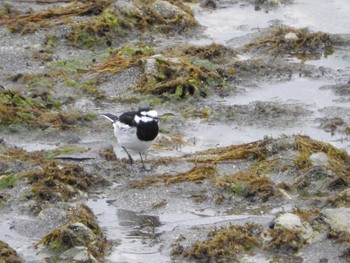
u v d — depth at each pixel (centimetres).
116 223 1379
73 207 1392
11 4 2391
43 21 2245
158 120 1659
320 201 1423
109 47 2169
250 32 2286
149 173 1541
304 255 1277
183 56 2045
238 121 1777
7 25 2241
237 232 1314
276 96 1906
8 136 1698
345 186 1470
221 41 2222
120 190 1480
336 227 1310
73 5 2362
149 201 1442
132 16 2256
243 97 1905
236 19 2384
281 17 2400
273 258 1273
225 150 1614
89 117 1772
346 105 1847
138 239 1327
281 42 2177
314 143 1580
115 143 1683
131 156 1620
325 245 1292
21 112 1755
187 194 1459
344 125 1741
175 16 2292
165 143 1672
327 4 2495
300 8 2466
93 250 1284
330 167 1495
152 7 2302
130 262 1265
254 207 1422
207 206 1426
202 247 1278
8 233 1343
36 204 1411
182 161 1580
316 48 2169
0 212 1401
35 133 1706
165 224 1372
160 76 1925
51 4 2420
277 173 1514
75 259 1267
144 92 1900
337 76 2014
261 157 1561
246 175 1485
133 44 2183
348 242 1291
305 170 1501
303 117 1786
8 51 2109
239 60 2089
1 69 2023
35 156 1580
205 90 1916
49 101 1844
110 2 2319
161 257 1278
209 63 2002
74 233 1298
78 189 1473
